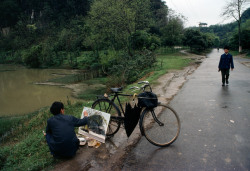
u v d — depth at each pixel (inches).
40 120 278.2
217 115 210.8
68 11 3427.7
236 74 492.1
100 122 154.3
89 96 585.3
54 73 1275.8
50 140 134.2
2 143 231.8
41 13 3587.6
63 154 132.8
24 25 3061.0
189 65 775.1
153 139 152.9
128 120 146.9
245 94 291.7
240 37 1692.9
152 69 647.1
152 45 915.4
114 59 897.5
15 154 151.8
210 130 174.2
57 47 2059.5
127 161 131.8
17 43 2630.4
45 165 129.9
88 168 125.9
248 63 789.9
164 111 169.8
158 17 2445.9
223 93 303.6
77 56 1827.0
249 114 210.1
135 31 943.7
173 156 135.8
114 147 149.9
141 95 145.3
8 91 739.4
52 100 576.7
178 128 153.9
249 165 122.9
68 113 253.3
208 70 605.6
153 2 2583.7
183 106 248.1
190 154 137.6
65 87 759.1
